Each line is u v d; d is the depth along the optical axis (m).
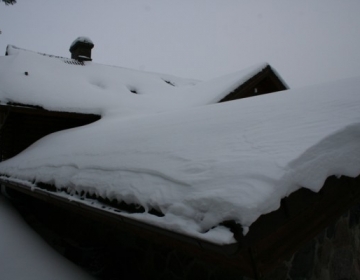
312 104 2.37
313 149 1.36
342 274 2.65
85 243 3.74
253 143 1.71
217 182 1.29
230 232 1.01
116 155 2.64
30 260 2.99
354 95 2.32
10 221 4.58
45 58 9.22
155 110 7.37
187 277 2.33
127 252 3.05
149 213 1.41
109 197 1.80
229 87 7.09
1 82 6.59
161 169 1.74
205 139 2.18
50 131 7.18
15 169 4.60
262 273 1.32
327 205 1.83
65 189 2.48
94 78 9.34
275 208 1.08
